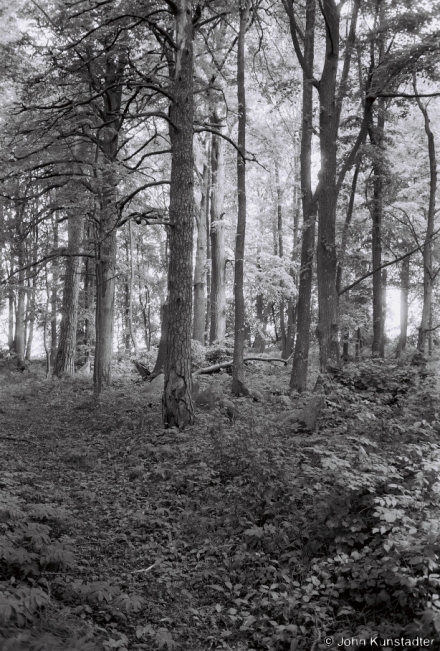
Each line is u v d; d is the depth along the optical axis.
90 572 5.69
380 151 19.19
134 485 8.93
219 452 9.55
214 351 23.92
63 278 28.09
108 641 4.36
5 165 17.14
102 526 7.12
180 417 12.67
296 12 19.33
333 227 16.58
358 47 17.12
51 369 30.19
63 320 25.91
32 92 17.73
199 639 4.90
